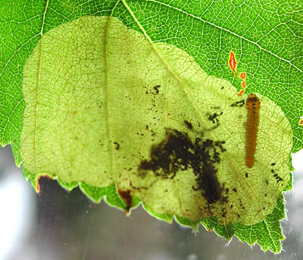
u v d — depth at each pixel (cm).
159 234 11
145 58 9
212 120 9
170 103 9
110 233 11
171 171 9
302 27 9
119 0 9
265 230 9
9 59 9
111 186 9
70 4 9
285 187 9
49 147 9
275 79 9
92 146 9
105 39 9
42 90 9
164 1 9
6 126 9
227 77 9
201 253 11
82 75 9
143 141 9
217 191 9
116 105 9
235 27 9
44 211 11
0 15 9
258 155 9
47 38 9
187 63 9
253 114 9
